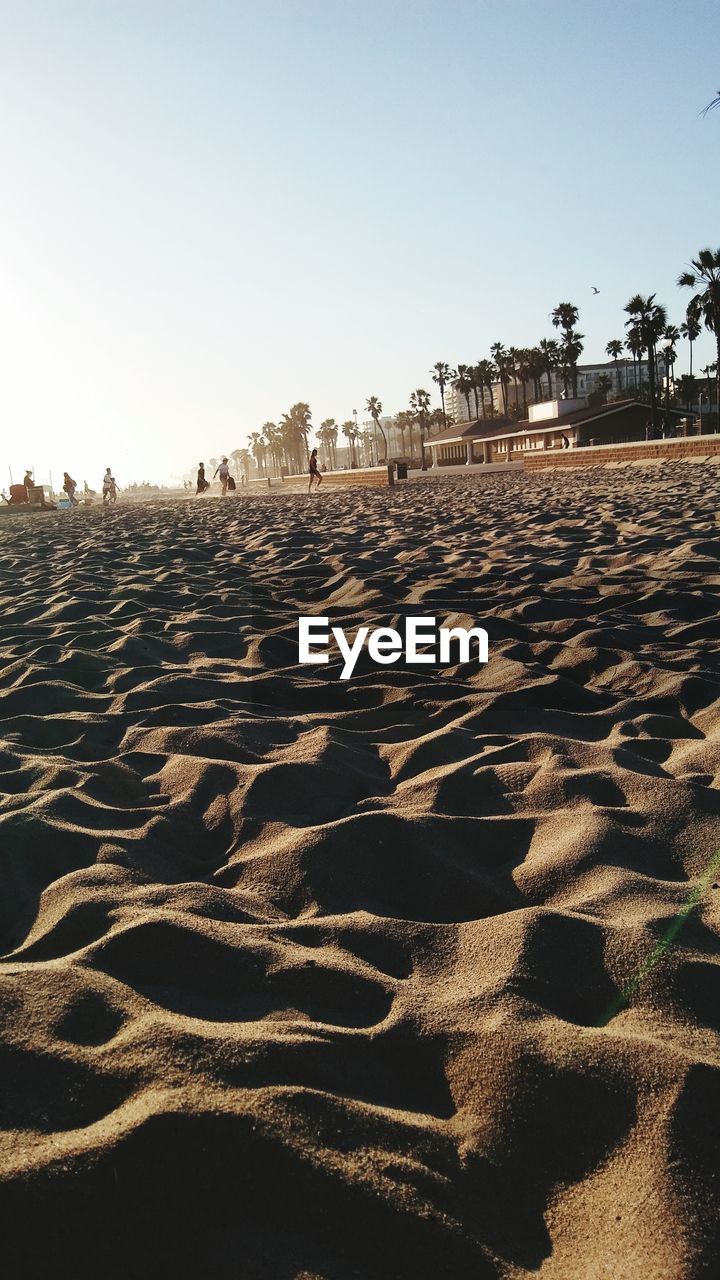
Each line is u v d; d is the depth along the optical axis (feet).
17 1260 4.46
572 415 199.72
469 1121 5.45
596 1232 4.69
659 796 9.88
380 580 25.52
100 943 7.11
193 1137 4.99
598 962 6.91
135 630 20.66
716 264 156.76
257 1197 4.76
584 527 36.94
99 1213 4.64
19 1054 5.76
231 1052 5.70
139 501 141.69
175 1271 4.46
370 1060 5.93
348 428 489.67
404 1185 4.83
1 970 6.81
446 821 9.51
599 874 8.34
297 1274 4.42
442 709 13.88
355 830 9.20
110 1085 5.49
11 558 39.83
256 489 191.52
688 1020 6.24
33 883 8.64
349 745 12.57
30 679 16.34
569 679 15.85
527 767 11.00
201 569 31.76
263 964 6.93
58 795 10.30
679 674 14.62
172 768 11.67
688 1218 4.63
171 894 8.11
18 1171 4.74
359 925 7.59
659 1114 5.23
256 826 9.84
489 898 8.32
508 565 28.17
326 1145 5.02
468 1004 6.38
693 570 25.08
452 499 65.00
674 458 95.14
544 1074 5.60
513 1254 4.64
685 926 7.39
